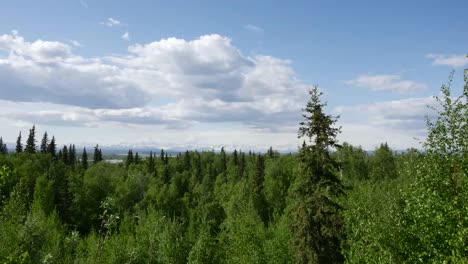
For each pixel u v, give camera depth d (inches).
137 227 2087.8
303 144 1118.4
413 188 638.5
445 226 575.5
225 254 1664.6
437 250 575.5
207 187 4714.6
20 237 1476.4
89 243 1622.8
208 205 3410.4
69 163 5580.7
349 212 994.1
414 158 657.6
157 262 1681.8
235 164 6574.8
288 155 6067.9
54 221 2260.1
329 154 1104.8
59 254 1439.5
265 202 3535.9
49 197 3289.9
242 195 3373.5
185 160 6983.3
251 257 1553.9
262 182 4148.6
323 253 1039.0
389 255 627.8
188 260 1606.8
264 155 6530.5
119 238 1803.6
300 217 1061.8
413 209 633.0
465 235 525.3
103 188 4003.4
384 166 3671.3
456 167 591.8
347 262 770.2
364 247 700.7
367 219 719.1
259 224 1929.1
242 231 1704.0
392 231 647.8
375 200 1187.9
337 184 1095.6
